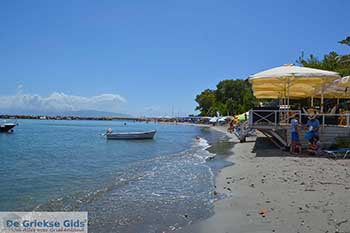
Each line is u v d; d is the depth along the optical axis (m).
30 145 32.19
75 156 22.53
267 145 24.16
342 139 17.44
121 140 39.81
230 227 6.76
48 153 24.62
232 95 102.50
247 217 7.29
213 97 120.19
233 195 9.41
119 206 8.91
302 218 7.00
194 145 31.75
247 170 13.28
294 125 17.56
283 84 21.66
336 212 7.33
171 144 33.91
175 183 11.91
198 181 12.13
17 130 66.19
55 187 11.98
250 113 19.64
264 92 27.22
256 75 19.02
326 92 23.20
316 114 18.61
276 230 6.38
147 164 17.69
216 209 8.13
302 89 24.72
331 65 35.31
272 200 8.55
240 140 29.62
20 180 13.44
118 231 6.97
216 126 87.00
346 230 6.24
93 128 83.12
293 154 17.48
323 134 17.81
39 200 9.91
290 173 12.05
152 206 8.81
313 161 14.91
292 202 8.25
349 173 11.91
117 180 12.90
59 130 68.81
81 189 11.45
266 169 13.17
